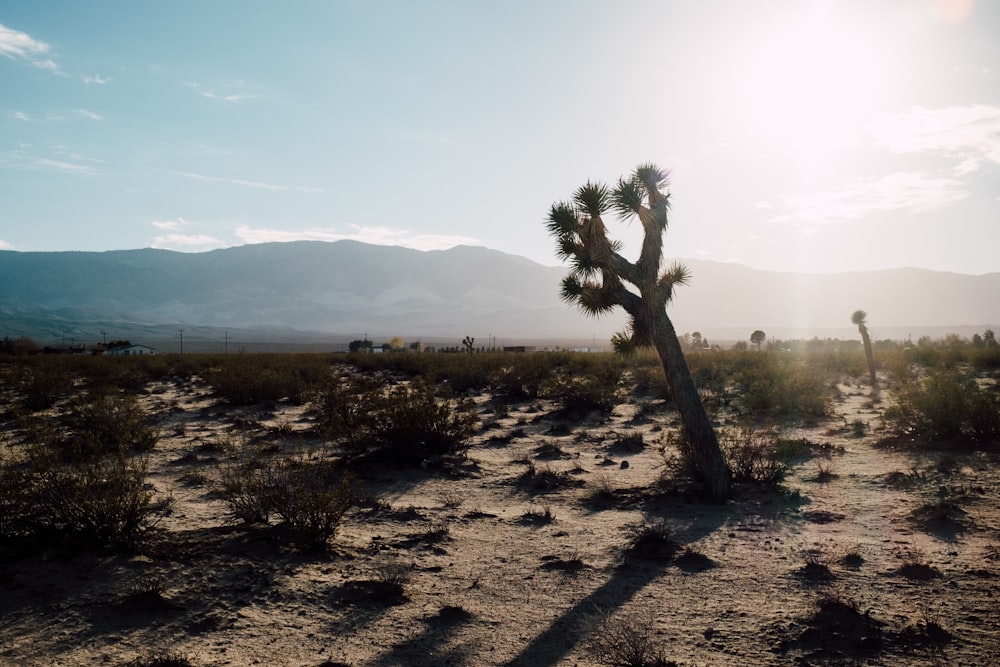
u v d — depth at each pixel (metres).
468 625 6.07
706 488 10.41
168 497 10.14
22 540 7.66
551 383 24.09
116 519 7.75
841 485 11.00
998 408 13.81
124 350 112.44
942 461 11.85
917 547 7.93
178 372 34.66
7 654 5.32
